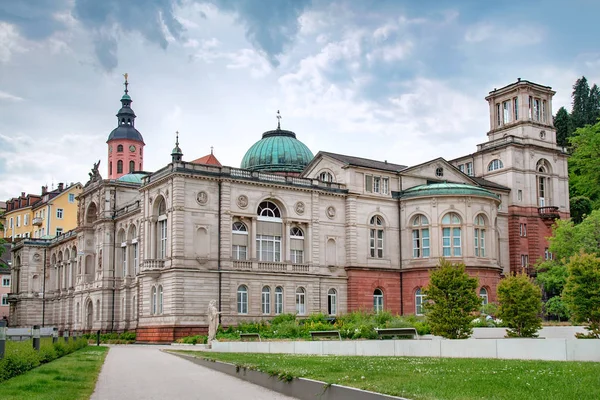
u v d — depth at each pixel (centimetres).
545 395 1845
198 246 7150
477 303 4712
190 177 7169
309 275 7869
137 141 13862
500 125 10125
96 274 9575
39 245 12500
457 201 8238
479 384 2088
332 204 8275
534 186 9738
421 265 8344
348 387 2162
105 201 9500
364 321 6100
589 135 9919
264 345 4438
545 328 5219
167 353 5225
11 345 3472
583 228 7962
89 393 2555
